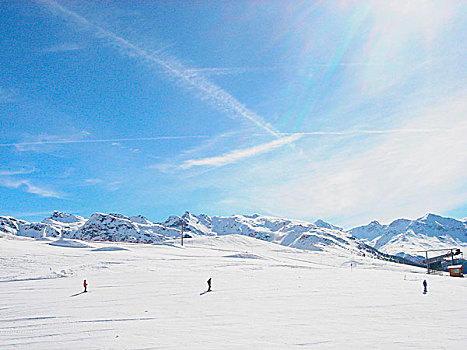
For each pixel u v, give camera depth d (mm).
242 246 126188
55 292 35531
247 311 28016
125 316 26234
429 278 54969
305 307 29609
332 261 96812
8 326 23641
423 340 20703
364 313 27594
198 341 20453
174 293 35281
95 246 92938
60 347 19562
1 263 54406
